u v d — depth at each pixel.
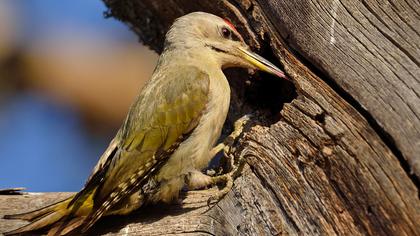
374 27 10.46
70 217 10.68
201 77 12.13
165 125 11.67
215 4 13.17
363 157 9.98
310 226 10.30
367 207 9.93
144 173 11.30
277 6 11.33
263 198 10.56
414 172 9.62
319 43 10.77
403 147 9.76
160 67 12.98
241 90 13.26
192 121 11.80
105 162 11.55
